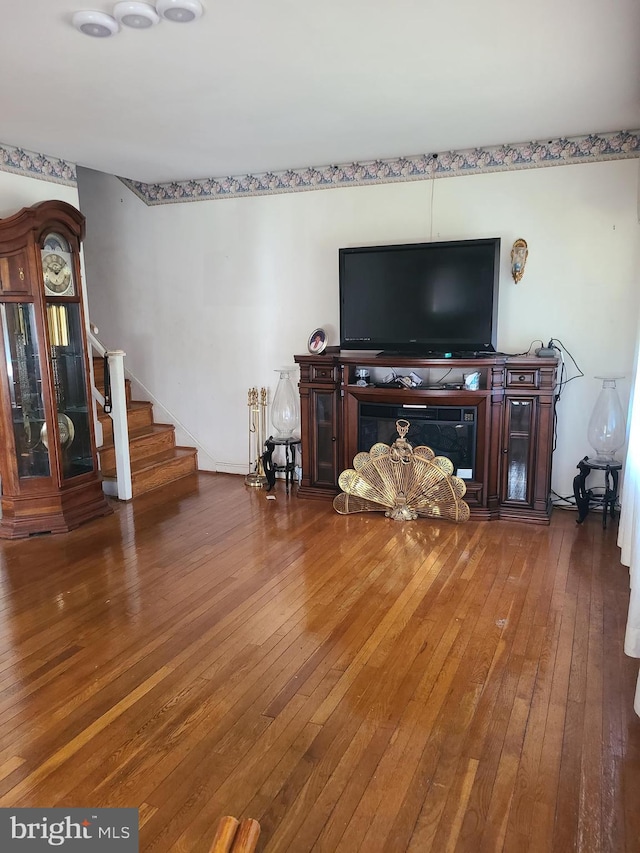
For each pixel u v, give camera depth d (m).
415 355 4.29
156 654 2.58
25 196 4.07
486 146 4.11
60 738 2.08
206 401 5.44
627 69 2.71
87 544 3.81
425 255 4.11
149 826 1.72
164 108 3.20
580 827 1.70
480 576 3.28
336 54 2.52
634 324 3.99
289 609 2.95
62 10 2.14
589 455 4.23
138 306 5.52
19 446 3.91
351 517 4.27
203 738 2.07
